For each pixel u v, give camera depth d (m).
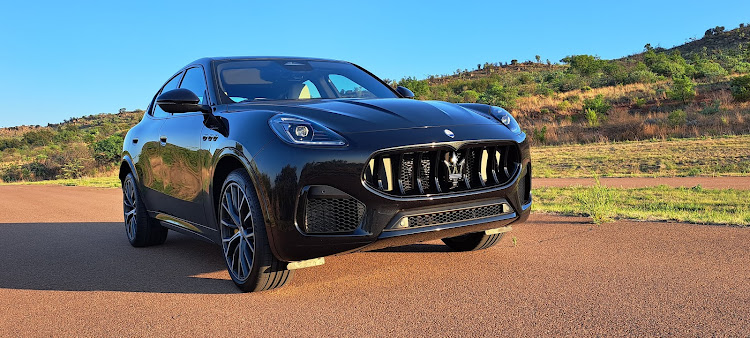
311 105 3.38
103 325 2.72
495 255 3.88
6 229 6.56
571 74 57.81
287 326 2.59
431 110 3.32
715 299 2.69
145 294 3.27
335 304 2.89
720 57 71.06
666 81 46.06
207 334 2.53
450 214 3.07
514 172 3.31
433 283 3.21
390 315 2.67
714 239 4.16
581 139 27.05
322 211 2.86
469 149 3.13
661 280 3.07
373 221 2.87
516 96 46.28
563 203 7.26
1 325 2.80
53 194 13.81
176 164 3.98
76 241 5.43
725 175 12.07
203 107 3.66
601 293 2.87
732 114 26.12
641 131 25.80
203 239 3.91
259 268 3.04
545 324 2.44
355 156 2.84
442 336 2.36
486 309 2.69
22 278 3.84
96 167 43.09
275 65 4.27
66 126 144.38
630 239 4.27
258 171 2.93
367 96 4.18
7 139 113.44
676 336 2.24
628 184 10.77
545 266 3.50
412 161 2.99
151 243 4.96
